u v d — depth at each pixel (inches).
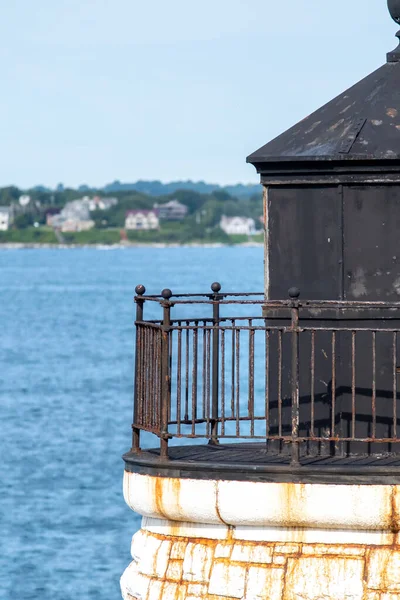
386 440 1210.6
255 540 1237.7
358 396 1259.2
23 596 2935.5
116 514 3592.5
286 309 1288.1
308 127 1293.1
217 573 1243.8
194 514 1246.3
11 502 3732.8
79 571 3078.2
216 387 1432.1
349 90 1315.2
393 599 1200.8
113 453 4554.6
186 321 1401.3
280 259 1285.7
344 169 1253.1
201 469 1233.4
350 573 1208.8
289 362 1285.7
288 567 1220.5
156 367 1294.3
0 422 5324.8
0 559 3179.1
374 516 1194.0
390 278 1253.1
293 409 1213.7
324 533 1219.9
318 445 1275.8
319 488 1200.2
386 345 1253.1
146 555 1291.8
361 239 1257.4
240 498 1219.9
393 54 1317.7
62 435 4958.2
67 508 3663.9
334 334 1247.5
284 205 1283.2
